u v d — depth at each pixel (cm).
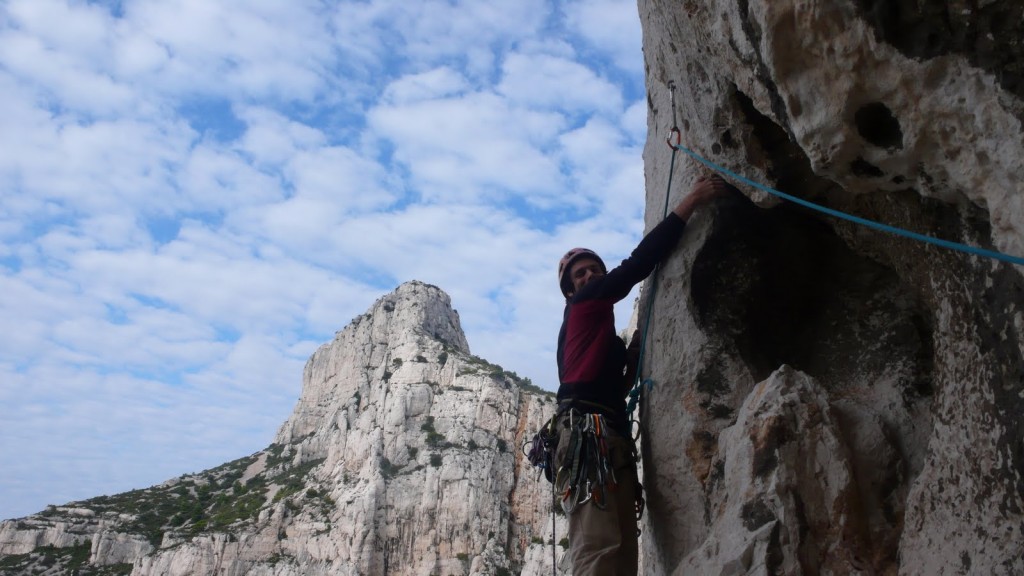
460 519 5725
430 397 6788
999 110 238
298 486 7081
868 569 327
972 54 242
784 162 390
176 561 5969
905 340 395
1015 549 265
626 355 472
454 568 5494
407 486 5916
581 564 386
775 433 351
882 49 260
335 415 8312
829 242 429
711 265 429
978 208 272
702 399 412
